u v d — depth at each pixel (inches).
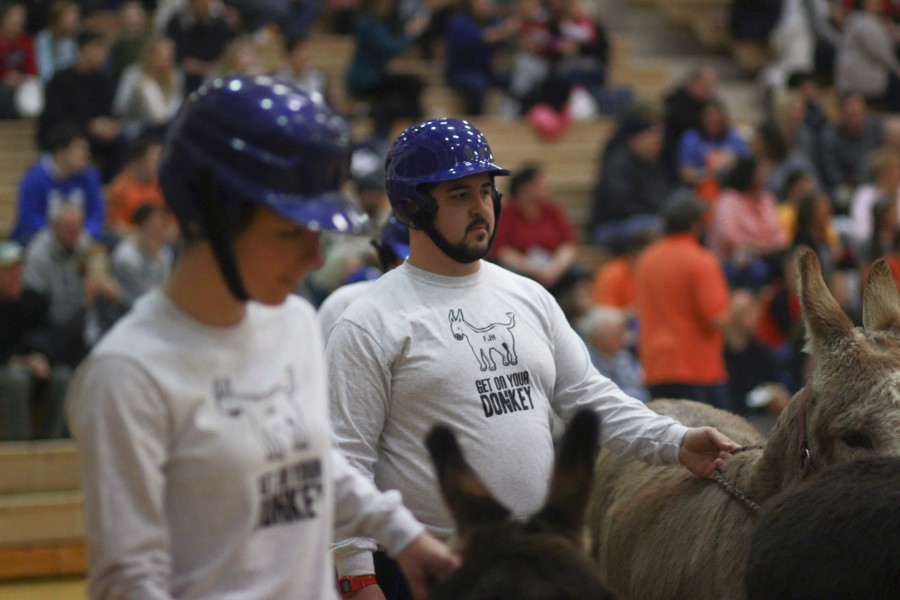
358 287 396.2
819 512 224.2
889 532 211.8
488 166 285.3
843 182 1145.4
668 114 1077.1
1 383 659.4
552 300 310.7
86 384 193.6
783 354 810.2
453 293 292.8
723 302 689.0
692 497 318.7
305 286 749.9
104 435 190.4
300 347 215.8
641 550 328.2
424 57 1269.7
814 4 1362.0
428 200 285.4
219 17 1104.2
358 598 285.9
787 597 222.1
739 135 1109.7
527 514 286.7
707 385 696.4
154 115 979.9
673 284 691.4
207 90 202.8
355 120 1041.5
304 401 212.7
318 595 211.2
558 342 308.7
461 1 1214.9
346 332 291.4
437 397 285.3
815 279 287.6
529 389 293.3
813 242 842.2
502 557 181.3
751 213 913.5
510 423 287.6
